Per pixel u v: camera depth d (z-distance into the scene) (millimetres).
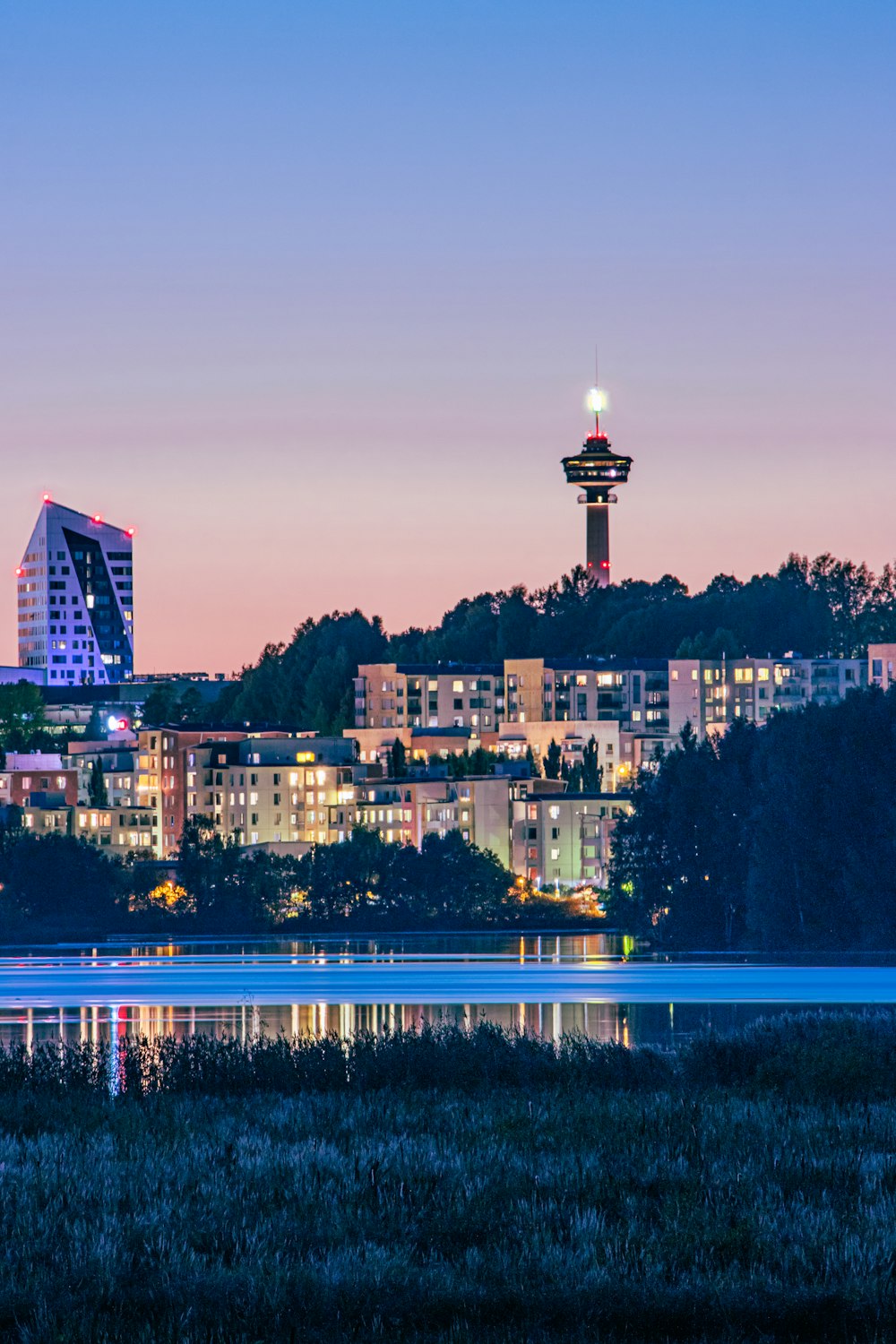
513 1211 178375
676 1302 154625
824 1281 158125
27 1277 158625
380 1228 173500
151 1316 153000
